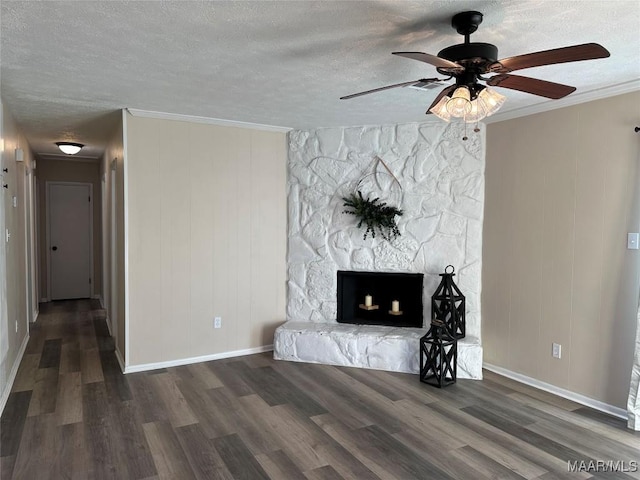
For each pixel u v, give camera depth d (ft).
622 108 10.97
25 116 14.34
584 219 11.76
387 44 8.34
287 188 16.52
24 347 16.35
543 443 9.77
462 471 8.66
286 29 7.69
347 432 10.21
